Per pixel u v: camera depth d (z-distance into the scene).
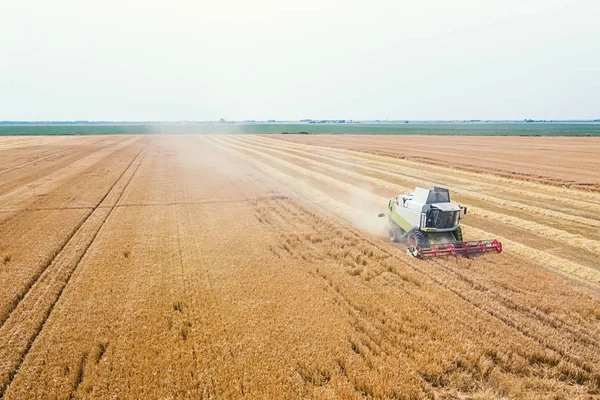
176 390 7.14
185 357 8.07
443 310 10.21
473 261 13.96
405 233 15.73
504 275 12.70
